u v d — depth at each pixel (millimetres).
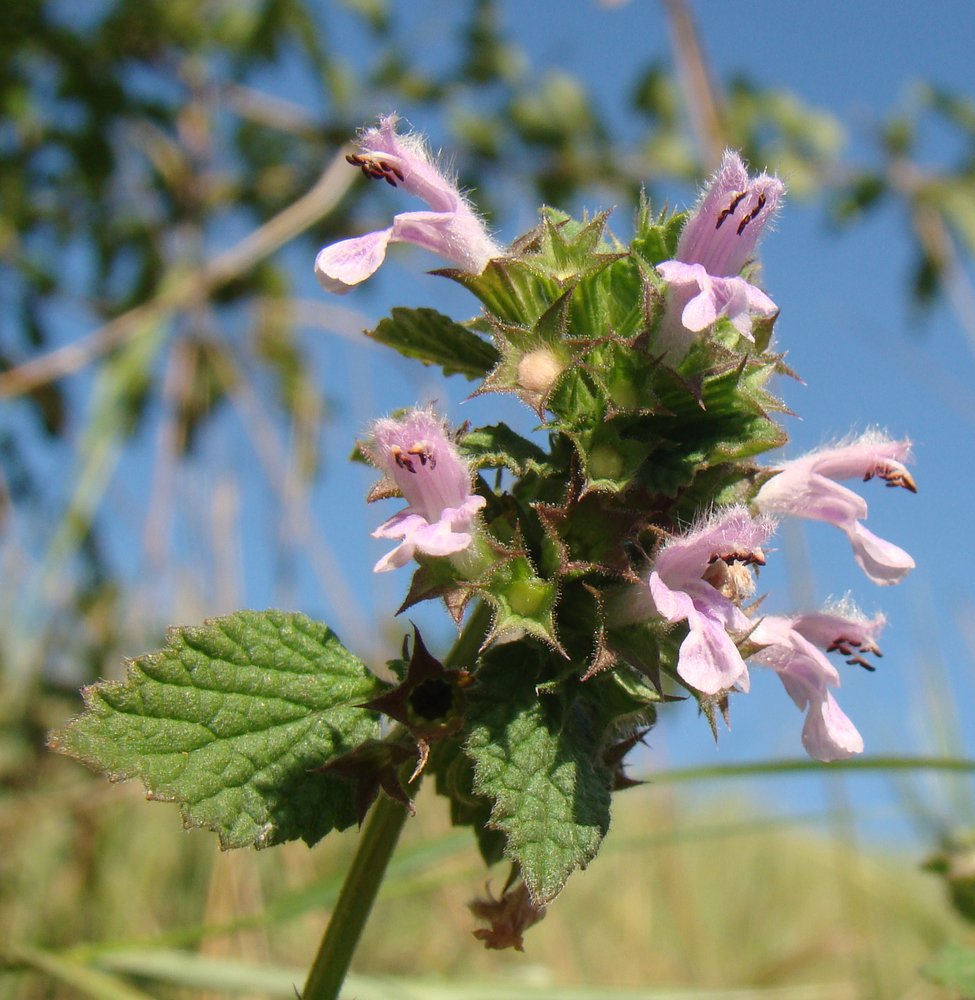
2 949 151
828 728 97
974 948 129
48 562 219
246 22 267
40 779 228
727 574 94
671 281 87
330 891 149
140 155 274
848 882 255
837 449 106
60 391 263
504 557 86
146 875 217
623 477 86
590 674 83
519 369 86
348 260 94
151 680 88
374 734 91
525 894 98
